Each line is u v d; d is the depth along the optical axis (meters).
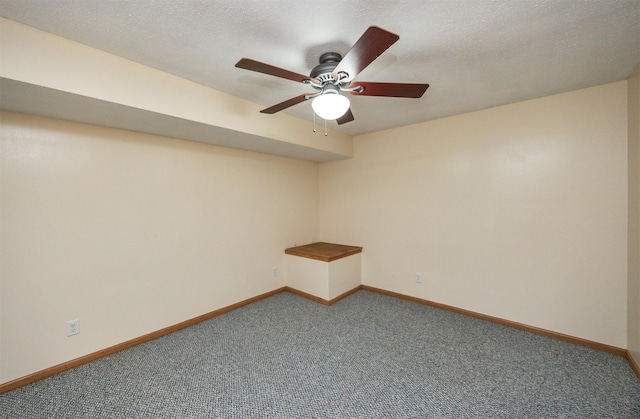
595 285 2.27
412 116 2.97
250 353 2.26
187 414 1.62
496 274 2.76
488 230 2.79
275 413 1.63
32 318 1.91
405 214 3.39
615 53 1.73
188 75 2.00
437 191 3.12
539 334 2.52
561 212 2.40
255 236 3.42
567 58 1.79
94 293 2.18
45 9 1.31
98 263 2.20
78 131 2.10
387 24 1.43
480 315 2.86
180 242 2.71
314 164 4.25
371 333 2.58
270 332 2.62
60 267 2.03
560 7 1.31
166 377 1.95
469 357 2.18
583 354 2.20
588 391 1.78
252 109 2.52
